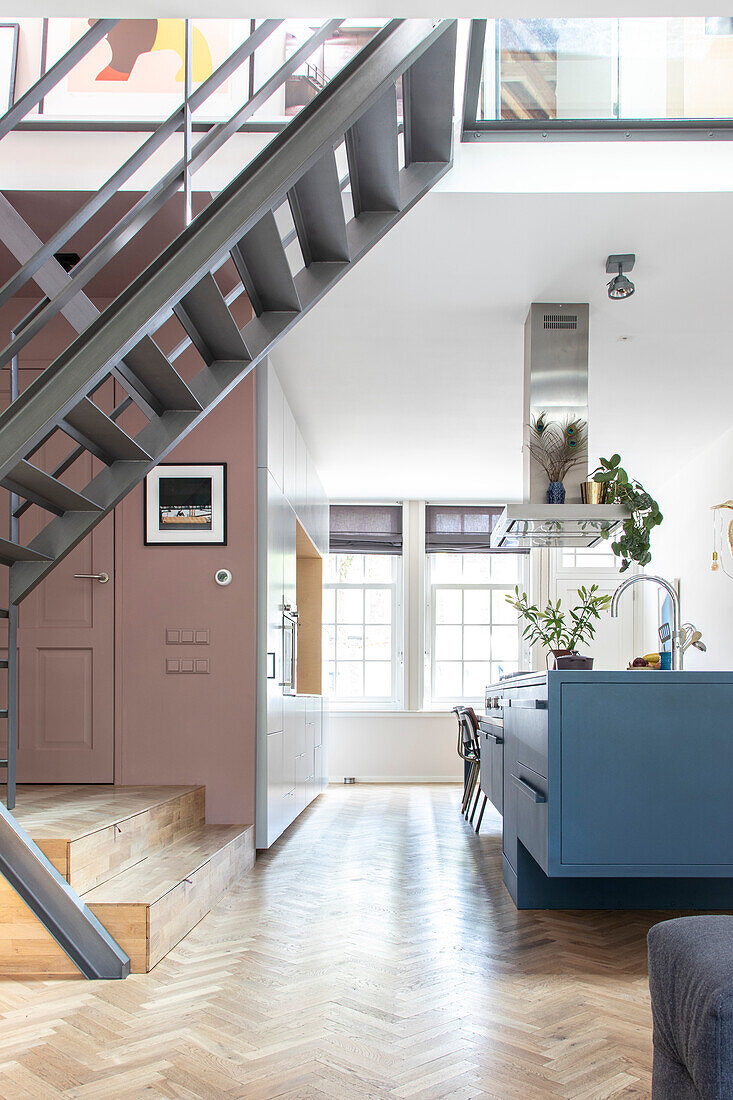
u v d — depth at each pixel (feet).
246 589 16.88
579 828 10.34
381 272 15.84
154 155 13.91
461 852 18.02
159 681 16.76
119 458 12.44
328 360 19.92
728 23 13.12
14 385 11.85
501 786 16.08
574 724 10.44
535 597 34.55
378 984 9.68
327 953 10.86
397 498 34.88
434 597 35.17
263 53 14.74
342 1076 7.30
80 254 15.58
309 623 30.76
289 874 15.66
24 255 12.73
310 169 10.93
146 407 12.16
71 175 13.88
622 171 13.46
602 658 34.24
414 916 12.71
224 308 11.23
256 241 11.12
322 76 14.85
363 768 33.65
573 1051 7.87
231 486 17.06
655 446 27.30
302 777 23.67
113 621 16.88
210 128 14.08
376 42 10.50
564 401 17.02
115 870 11.90
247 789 16.61
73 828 11.32
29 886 10.18
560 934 11.77
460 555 35.35
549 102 13.29
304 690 30.45
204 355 12.48
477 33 12.19
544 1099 6.92
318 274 12.54
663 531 32.07
